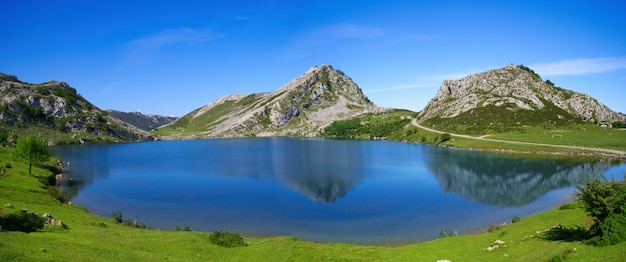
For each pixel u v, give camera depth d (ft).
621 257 81.66
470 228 212.84
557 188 326.65
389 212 248.52
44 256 92.27
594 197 102.83
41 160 327.47
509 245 135.44
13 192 225.35
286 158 561.84
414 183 352.08
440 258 133.39
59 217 171.73
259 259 135.33
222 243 153.38
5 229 119.34
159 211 248.73
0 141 545.03
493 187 334.24
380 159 540.11
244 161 527.40
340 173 409.49
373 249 157.17
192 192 308.60
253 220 229.66
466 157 558.56
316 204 269.03
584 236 113.70
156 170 438.40
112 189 320.09
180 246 141.79
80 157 598.34
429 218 234.38
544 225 159.63
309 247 155.74
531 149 608.60
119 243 132.05
